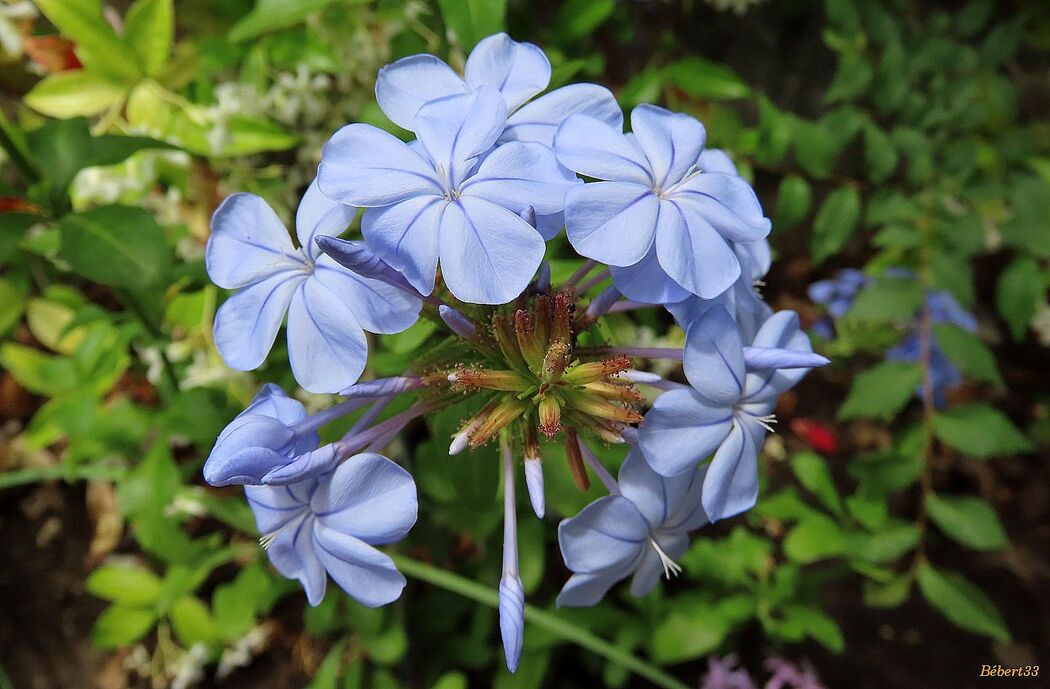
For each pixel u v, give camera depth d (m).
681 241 0.17
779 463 0.33
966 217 0.27
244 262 0.18
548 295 0.18
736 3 0.31
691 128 0.18
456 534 0.27
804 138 0.26
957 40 0.29
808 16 0.35
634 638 0.25
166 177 0.25
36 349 0.30
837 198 0.27
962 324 0.28
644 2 0.32
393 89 0.18
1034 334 0.35
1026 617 0.30
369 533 0.17
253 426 0.17
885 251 0.31
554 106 0.18
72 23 0.23
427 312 0.19
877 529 0.25
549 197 0.17
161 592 0.25
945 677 0.29
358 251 0.16
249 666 0.28
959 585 0.25
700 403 0.18
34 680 0.28
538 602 0.27
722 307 0.17
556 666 0.29
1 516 0.30
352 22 0.25
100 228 0.20
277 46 0.25
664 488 0.18
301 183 0.26
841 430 0.33
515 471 0.20
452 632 0.27
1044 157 0.31
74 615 0.29
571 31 0.25
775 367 0.18
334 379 0.17
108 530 0.30
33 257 0.26
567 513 0.21
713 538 0.31
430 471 0.23
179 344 0.26
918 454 0.25
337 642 0.28
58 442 0.30
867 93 0.32
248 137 0.24
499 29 0.21
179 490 0.25
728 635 0.28
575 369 0.18
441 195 0.17
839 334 0.31
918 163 0.27
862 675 0.29
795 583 0.25
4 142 0.21
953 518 0.25
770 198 0.35
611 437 0.18
